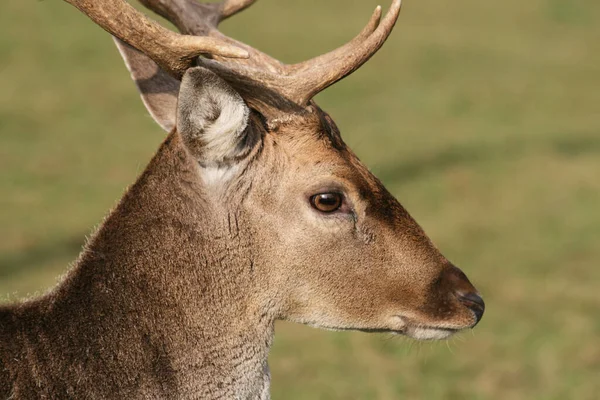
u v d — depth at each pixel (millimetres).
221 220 10188
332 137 10570
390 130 39906
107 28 9828
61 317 9625
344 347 19688
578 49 61844
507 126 41938
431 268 10797
